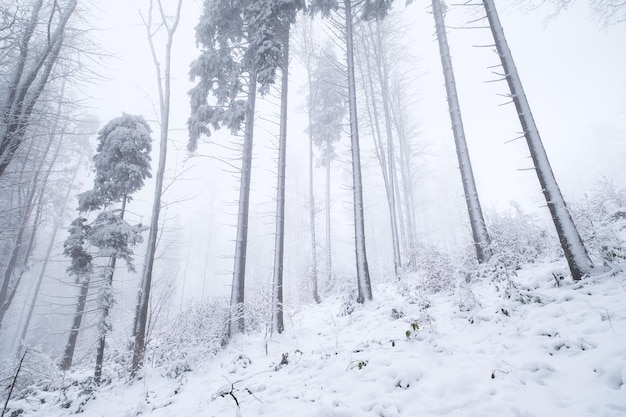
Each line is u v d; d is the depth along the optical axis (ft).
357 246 32.19
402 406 11.99
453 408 11.16
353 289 32.19
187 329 29.14
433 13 32.65
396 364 15.20
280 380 17.65
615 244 18.44
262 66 32.19
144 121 38.45
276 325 27.78
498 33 22.80
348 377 15.49
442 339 17.16
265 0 33.40
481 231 26.81
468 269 27.17
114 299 29.53
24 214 47.37
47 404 22.26
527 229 28.55
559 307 16.22
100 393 23.07
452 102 29.96
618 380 10.40
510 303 18.52
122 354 28.73
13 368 23.77
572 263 18.61
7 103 28.14
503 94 22.16
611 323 13.52
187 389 20.66
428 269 29.35
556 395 10.58
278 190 32.73
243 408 15.37
